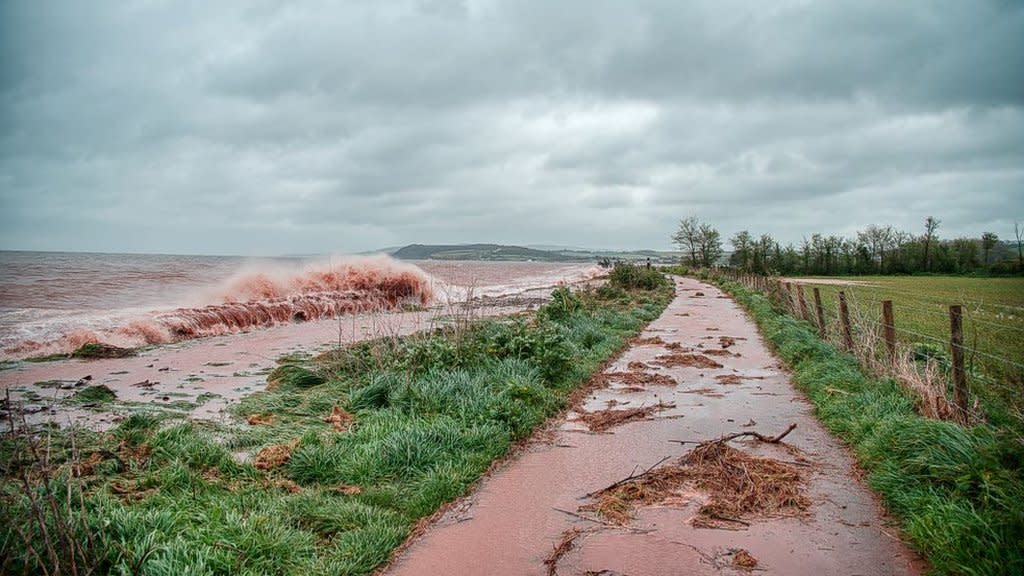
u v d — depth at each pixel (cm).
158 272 5222
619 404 955
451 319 1466
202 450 661
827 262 7244
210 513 514
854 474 643
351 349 1241
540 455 725
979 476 495
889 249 7250
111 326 1806
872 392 830
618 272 3566
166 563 424
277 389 1070
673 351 1437
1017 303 2412
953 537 441
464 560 481
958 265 6994
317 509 545
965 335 1406
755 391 1035
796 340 1338
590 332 1501
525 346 1113
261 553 462
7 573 407
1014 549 404
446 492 597
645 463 689
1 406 947
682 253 7656
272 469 647
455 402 838
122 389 1113
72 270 5422
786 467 651
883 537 503
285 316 2250
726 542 500
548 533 524
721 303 2808
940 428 589
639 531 523
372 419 792
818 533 512
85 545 429
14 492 508
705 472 642
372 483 616
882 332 1098
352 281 3059
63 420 883
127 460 666
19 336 1733
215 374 1261
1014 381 876
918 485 544
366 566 465
